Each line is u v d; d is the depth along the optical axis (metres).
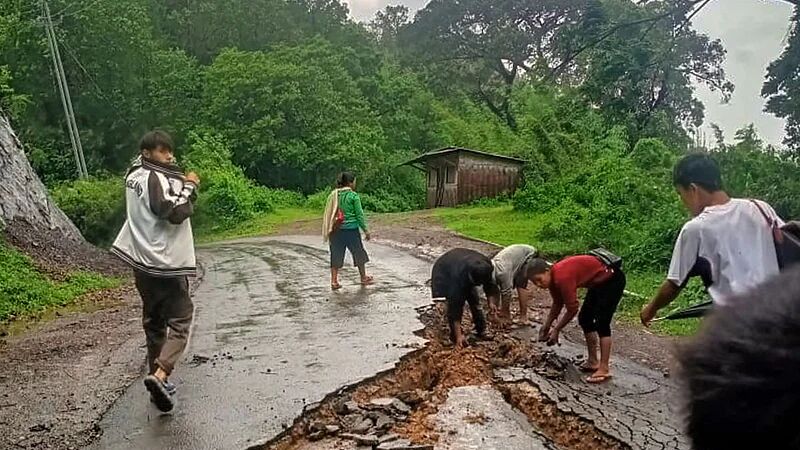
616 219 16.34
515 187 33.47
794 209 12.45
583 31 15.84
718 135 16.36
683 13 14.31
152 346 6.02
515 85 47.59
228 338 8.34
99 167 40.44
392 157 45.91
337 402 6.02
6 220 15.61
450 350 7.84
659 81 17.83
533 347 7.92
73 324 9.98
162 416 5.61
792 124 13.42
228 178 35.59
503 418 5.75
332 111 44.28
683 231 4.16
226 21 52.25
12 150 17.70
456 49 45.03
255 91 42.22
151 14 50.06
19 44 37.75
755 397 0.86
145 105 43.31
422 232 22.23
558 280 6.99
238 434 5.19
